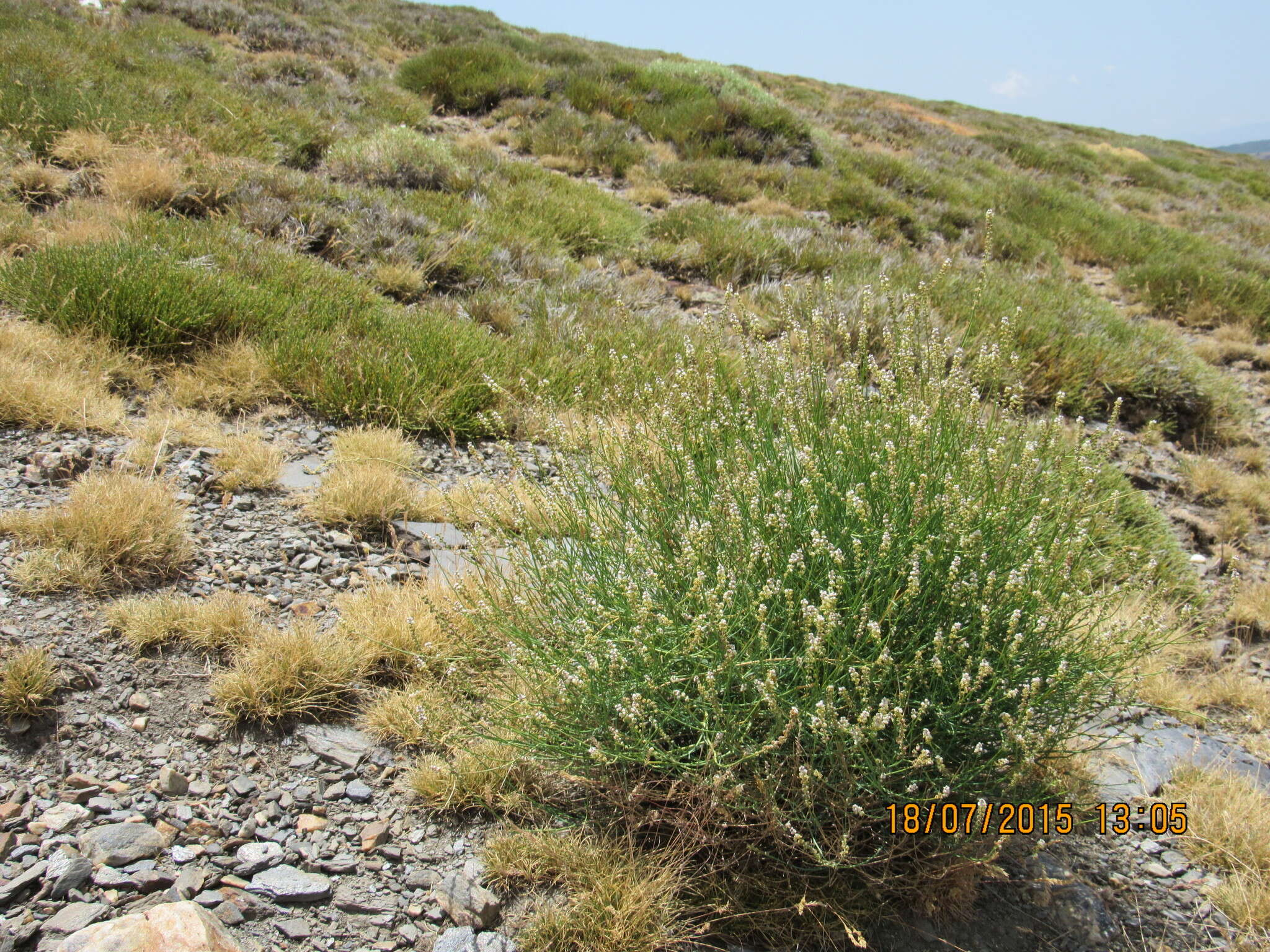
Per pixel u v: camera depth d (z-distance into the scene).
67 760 2.55
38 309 4.96
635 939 2.27
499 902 2.35
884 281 4.55
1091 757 3.18
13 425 4.17
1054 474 3.15
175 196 7.14
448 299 6.86
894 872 2.56
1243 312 10.30
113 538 3.36
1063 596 2.77
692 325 7.09
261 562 3.62
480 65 15.37
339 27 17.81
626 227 9.67
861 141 17.44
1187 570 4.90
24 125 7.75
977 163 17.05
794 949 2.35
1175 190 20.41
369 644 3.13
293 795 2.60
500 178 10.34
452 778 2.63
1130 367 7.21
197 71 11.43
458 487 4.36
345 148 9.72
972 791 2.53
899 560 2.58
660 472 3.21
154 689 2.87
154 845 2.32
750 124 14.48
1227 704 3.83
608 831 2.58
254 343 5.29
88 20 13.14
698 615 2.41
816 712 2.26
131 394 4.71
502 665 3.02
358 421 4.98
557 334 6.45
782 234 9.95
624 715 2.35
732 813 2.52
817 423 3.32
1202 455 6.73
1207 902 2.64
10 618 2.98
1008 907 2.56
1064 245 12.77
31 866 2.18
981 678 2.33
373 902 2.30
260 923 2.18
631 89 15.90
